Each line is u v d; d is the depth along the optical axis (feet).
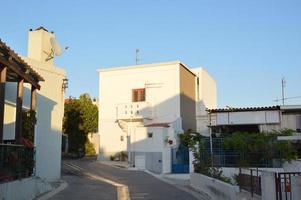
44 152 74.28
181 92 138.21
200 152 80.02
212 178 58.44
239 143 79.25
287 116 92.48
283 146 77.41
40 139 73.20
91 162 129.90
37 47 81.66
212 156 79.77
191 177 75.15
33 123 58.59
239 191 48.62
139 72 142.00
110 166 115.85
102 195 54.39
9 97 63.57
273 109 91.81
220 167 78.28
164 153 112.37
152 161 116.37
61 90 80.18
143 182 76.02
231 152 79.92
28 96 68.95
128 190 61.52
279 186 38.65
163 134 116.78
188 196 55.98
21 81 51.57
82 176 86.58
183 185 73.82
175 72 137.28
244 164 77.66
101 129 144.25
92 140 181.06
